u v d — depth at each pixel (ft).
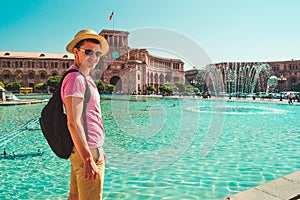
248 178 14.75
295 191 10.51
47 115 6.30
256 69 180.34
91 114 6.38
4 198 12.36
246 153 20.31
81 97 5.95
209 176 15.10
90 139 6.28
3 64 224.33
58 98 6.23
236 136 27.66
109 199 12.01
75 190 7.41
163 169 16.06
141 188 13.32
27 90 185.68
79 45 6.42
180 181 14.29
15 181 14.57
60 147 6.29
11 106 70.74
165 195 12.45
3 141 25.40
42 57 235.61
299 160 18.35
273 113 53.52
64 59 239.50
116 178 14.65
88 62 6.48
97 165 6.40
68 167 17.12
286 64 218.79
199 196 12.35
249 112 55.11
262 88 192.95
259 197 10.00
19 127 34.24
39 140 25.86
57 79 186.09
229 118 45.19
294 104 75.97
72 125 5.82
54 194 12.84
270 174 15.43
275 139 26.03
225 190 13.06
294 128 33.60
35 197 12.49
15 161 18.47
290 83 216.33
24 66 229.86
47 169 16.71
